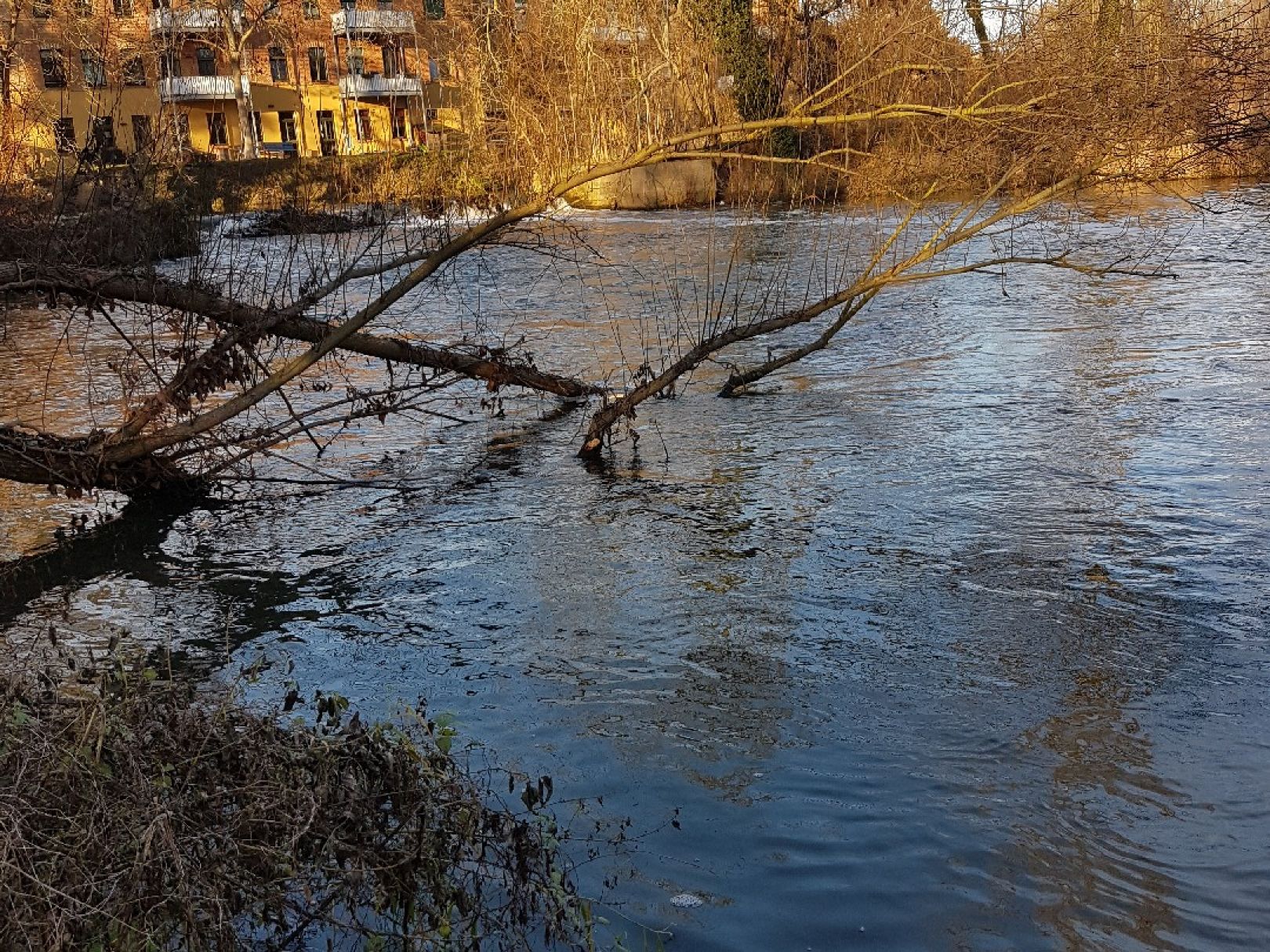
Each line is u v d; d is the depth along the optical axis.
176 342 14.59
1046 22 8.55
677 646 5.78
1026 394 10.53
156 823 3.01
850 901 3.73
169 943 3.14
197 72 54.69
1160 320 13.55
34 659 5.83
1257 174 8.78
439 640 6.02
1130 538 6.92
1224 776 4.38
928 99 8.98
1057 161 8.70
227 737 3.66
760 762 4.62
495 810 4.21
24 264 7.88
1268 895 3.68
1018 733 4.77
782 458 9.07
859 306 9.59
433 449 9.99
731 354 13.23
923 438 9.34
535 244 8.47
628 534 7.56
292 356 13.38
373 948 3.28
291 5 52.44
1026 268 18.00
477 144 21.70
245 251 11.91
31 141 9.52
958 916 3.64
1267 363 11.11
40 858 3.07
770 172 12.62
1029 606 6.07
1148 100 8.39
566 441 10.04
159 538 7.96
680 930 3.59
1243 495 7.51
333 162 30.17
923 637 5.76
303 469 9.52
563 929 3.52
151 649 6.07
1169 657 5.41
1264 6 8.46
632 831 4.16
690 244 23.53
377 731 3.75
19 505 8.83
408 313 14.95
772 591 6.45
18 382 13.31
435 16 57.94
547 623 6.17
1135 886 3.76
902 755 4.64
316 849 3.43
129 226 8.39
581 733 4.93
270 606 6.64
